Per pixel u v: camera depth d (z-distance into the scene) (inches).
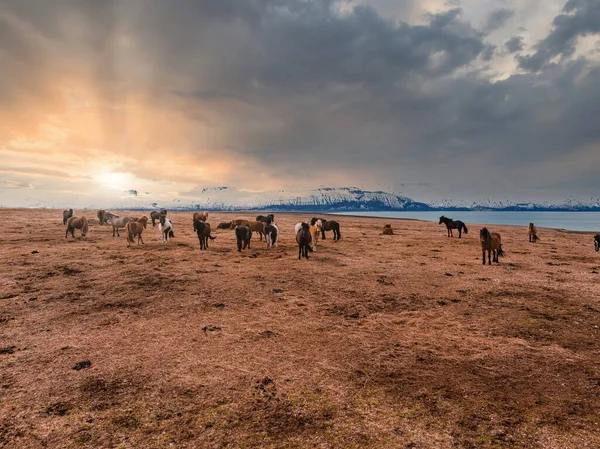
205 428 178.4
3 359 251.4
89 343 281.9
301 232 660.7
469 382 226.4
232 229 1239.5
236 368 243.8
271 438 170.9
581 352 270.4
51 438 168.9
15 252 670.5
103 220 1254.9
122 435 172.1
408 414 191.0
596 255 770.8
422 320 345.1
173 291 434.0
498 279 513.7
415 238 1115.9
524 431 175.6
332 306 385.7
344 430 177.3
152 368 241.8
